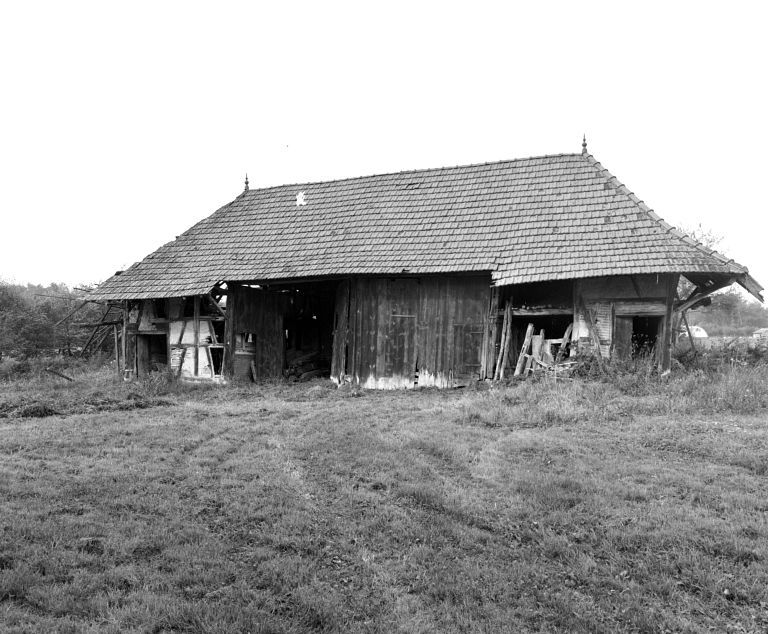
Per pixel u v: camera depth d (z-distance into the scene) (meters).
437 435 10.88
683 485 8.01
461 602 5.59
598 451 9.65
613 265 15.55
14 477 8.34
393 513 7.33
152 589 5.59
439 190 20.77
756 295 15.34
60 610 5.18
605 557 6.37
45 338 34.72
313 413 13.86
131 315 22.50
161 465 9.14
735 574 5.95
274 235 21.39
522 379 16.41
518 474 8.55
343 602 5.57
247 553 6.41
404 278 18.70
